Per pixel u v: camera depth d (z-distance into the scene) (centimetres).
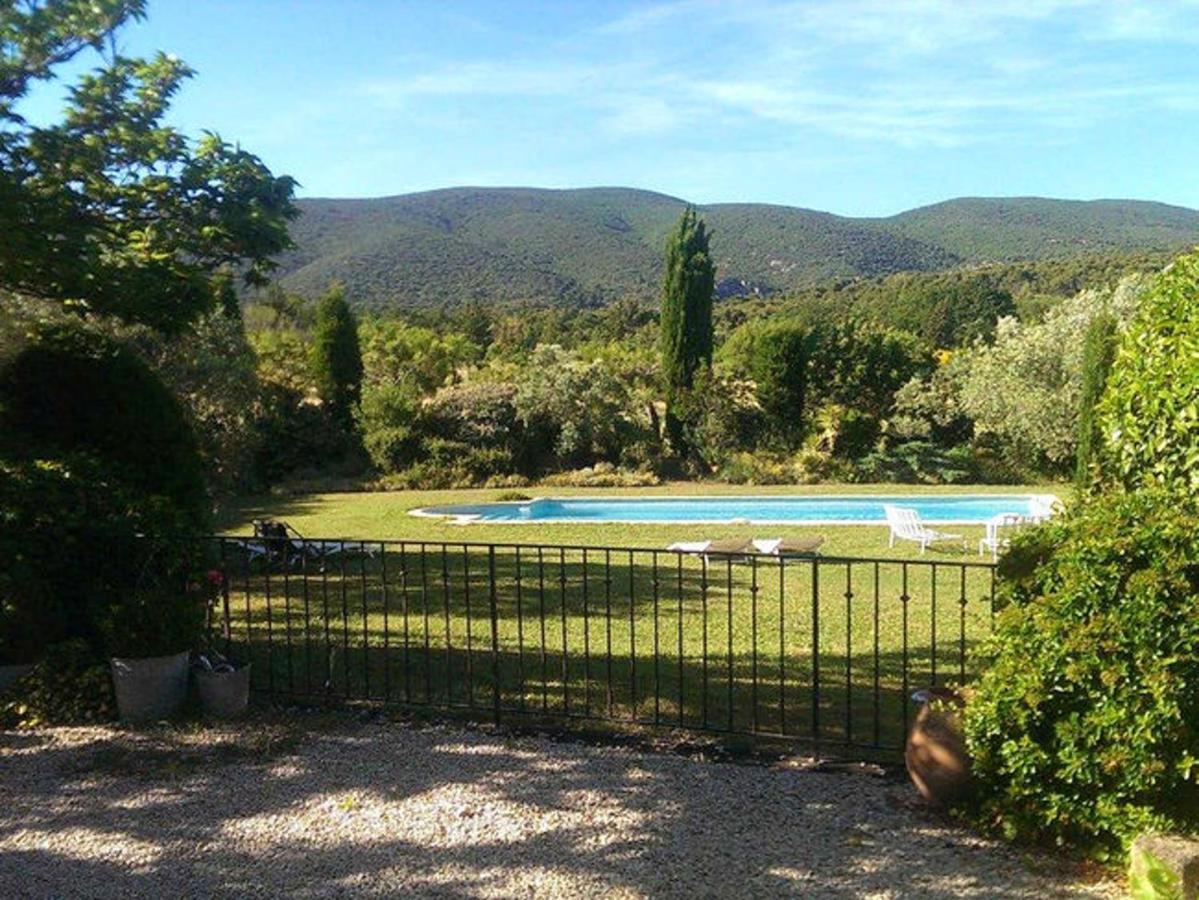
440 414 2530
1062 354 2203
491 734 535
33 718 555
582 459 2545
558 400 2503
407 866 380
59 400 654
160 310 620
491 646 754
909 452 2383
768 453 2461
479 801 441
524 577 1115
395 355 3159
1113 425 466
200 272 641
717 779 466
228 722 554
